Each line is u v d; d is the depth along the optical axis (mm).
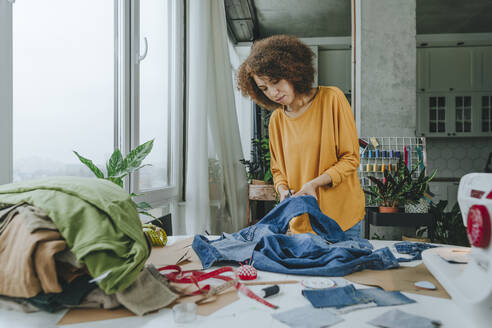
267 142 3938
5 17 1119
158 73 2484
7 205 681
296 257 919
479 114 5328
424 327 528
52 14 1386
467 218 600
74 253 591
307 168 1548
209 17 2861
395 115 3115
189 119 2586
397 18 3129
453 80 5395
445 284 620
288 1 4449
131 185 1958
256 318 581
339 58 5754
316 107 1531
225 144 3008
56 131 1414
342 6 4598
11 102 1147
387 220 2475
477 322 493
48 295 601
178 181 2779
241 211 3225
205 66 2615
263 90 1467
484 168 5562
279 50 1364
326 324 546
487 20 4969
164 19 2598
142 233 681
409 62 3119
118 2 1905
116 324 566
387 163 3062
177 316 570
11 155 1150
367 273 832
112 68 1853
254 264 883
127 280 606
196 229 2545
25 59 1248
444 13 4734
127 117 1964
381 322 548
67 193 671
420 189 2402
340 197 1499
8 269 587
